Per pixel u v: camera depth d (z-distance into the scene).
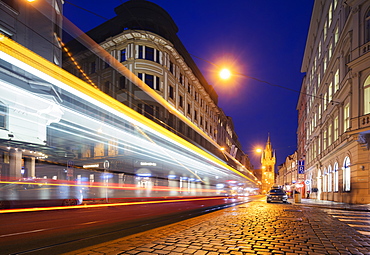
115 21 33.97
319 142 33.97
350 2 20.02
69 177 24.67
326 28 30.03
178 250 4.61
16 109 18.03
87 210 13.51
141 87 31.56
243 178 58.50
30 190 14.13
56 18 22.88
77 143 26.75
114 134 27.98
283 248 4.92
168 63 35.66
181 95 39.91
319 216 10.84
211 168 39.19
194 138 44.22
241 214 11.10
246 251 4.62
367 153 18.86
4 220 9.18
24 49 17.50
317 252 4.69
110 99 24.67
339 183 24.19
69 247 5.13
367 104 18.42
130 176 31.00
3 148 17.41
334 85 25.83
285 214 11.38
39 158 21.25
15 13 18.70
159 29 34.44
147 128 28.23
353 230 7.19
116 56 33.16
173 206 16.56
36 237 6.11
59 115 22.56
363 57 18.33
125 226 7.84
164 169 31.16
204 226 7.41
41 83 19.16
